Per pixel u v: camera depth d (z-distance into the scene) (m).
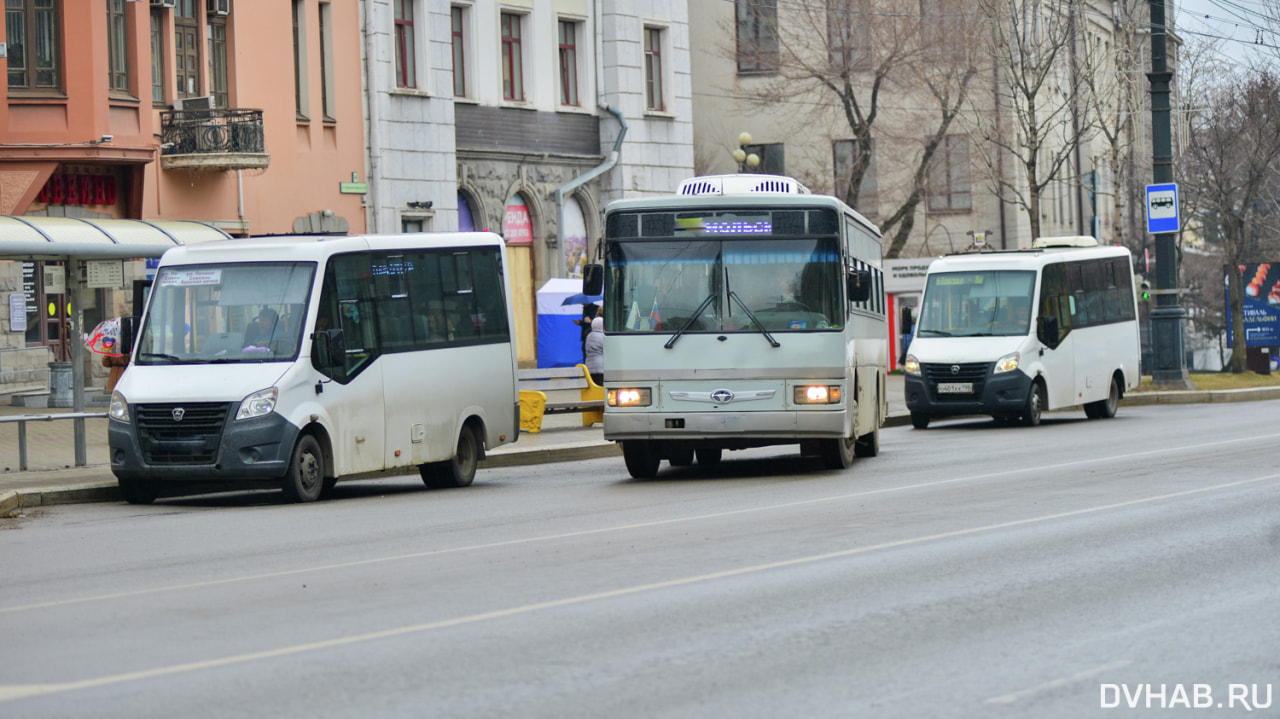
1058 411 50.41
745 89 80.25
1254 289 71.38
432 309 26.50
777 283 25.25
